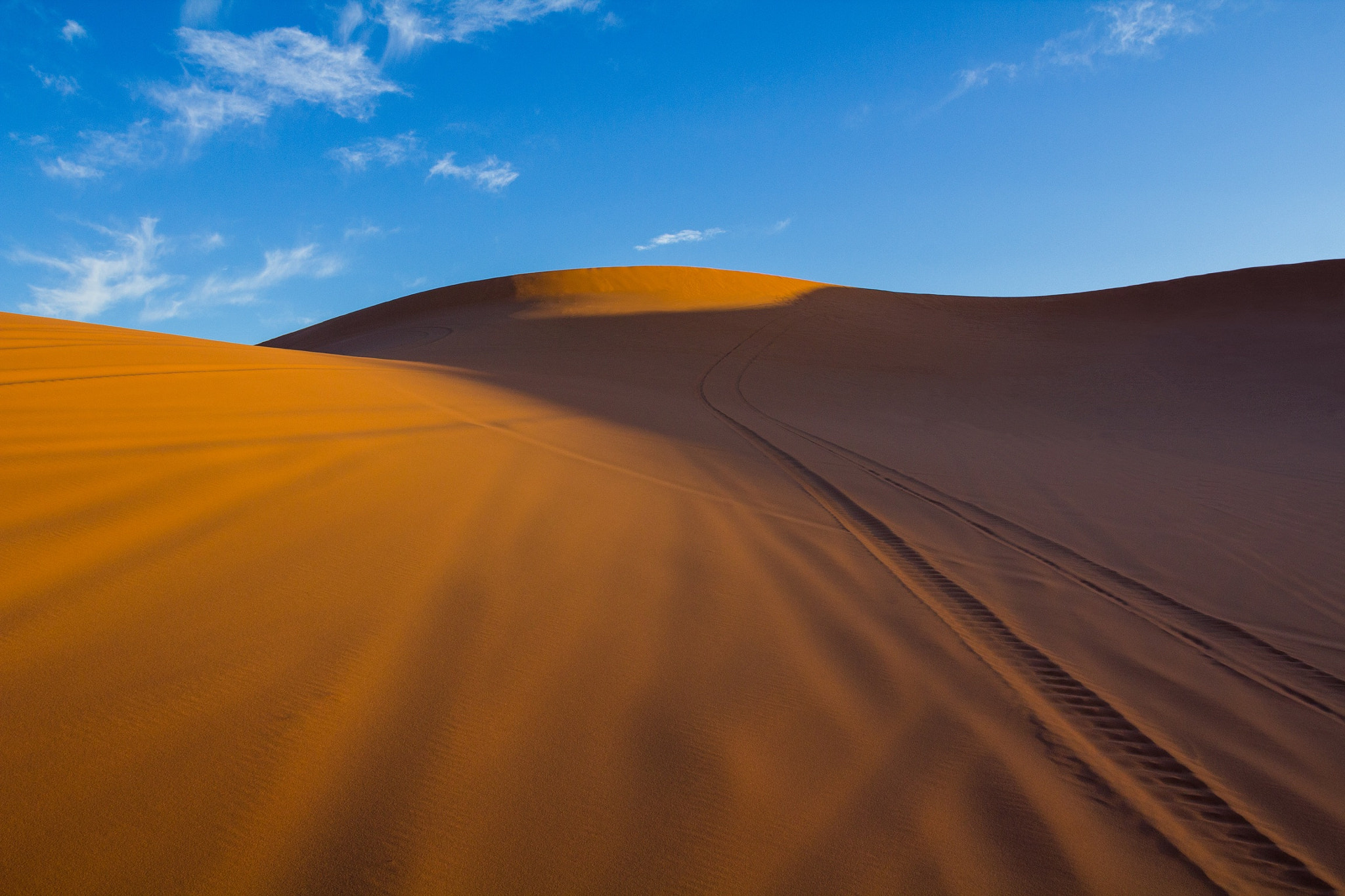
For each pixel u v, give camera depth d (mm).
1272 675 3287
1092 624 3768
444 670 2477
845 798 2016
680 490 5828
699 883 1654
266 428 5262
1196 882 1809
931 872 1752
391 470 4844
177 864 1531
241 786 1780
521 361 21531
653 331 27547
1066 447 11625
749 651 2934
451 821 1764
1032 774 2234
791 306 35281
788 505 5863
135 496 3547
